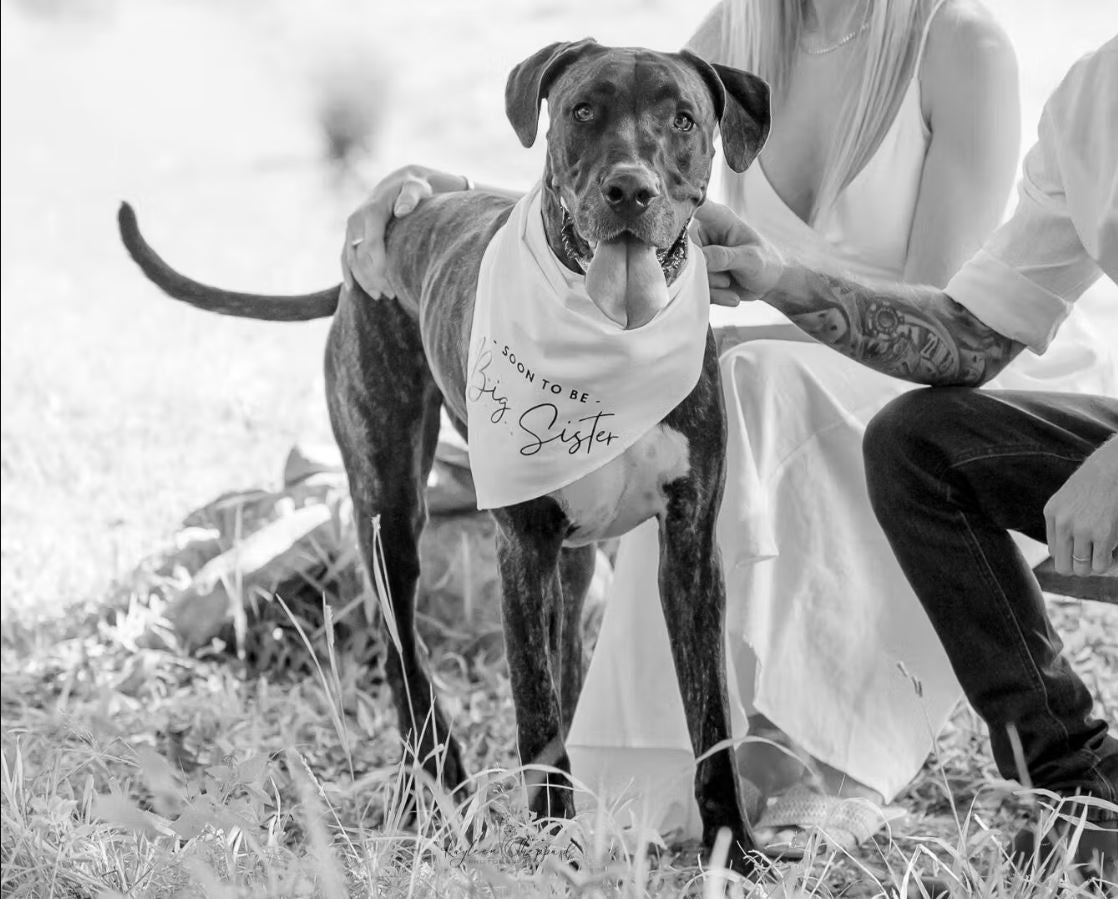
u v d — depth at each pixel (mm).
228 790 2760
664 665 3527
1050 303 3273
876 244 3953
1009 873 2967
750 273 3158
